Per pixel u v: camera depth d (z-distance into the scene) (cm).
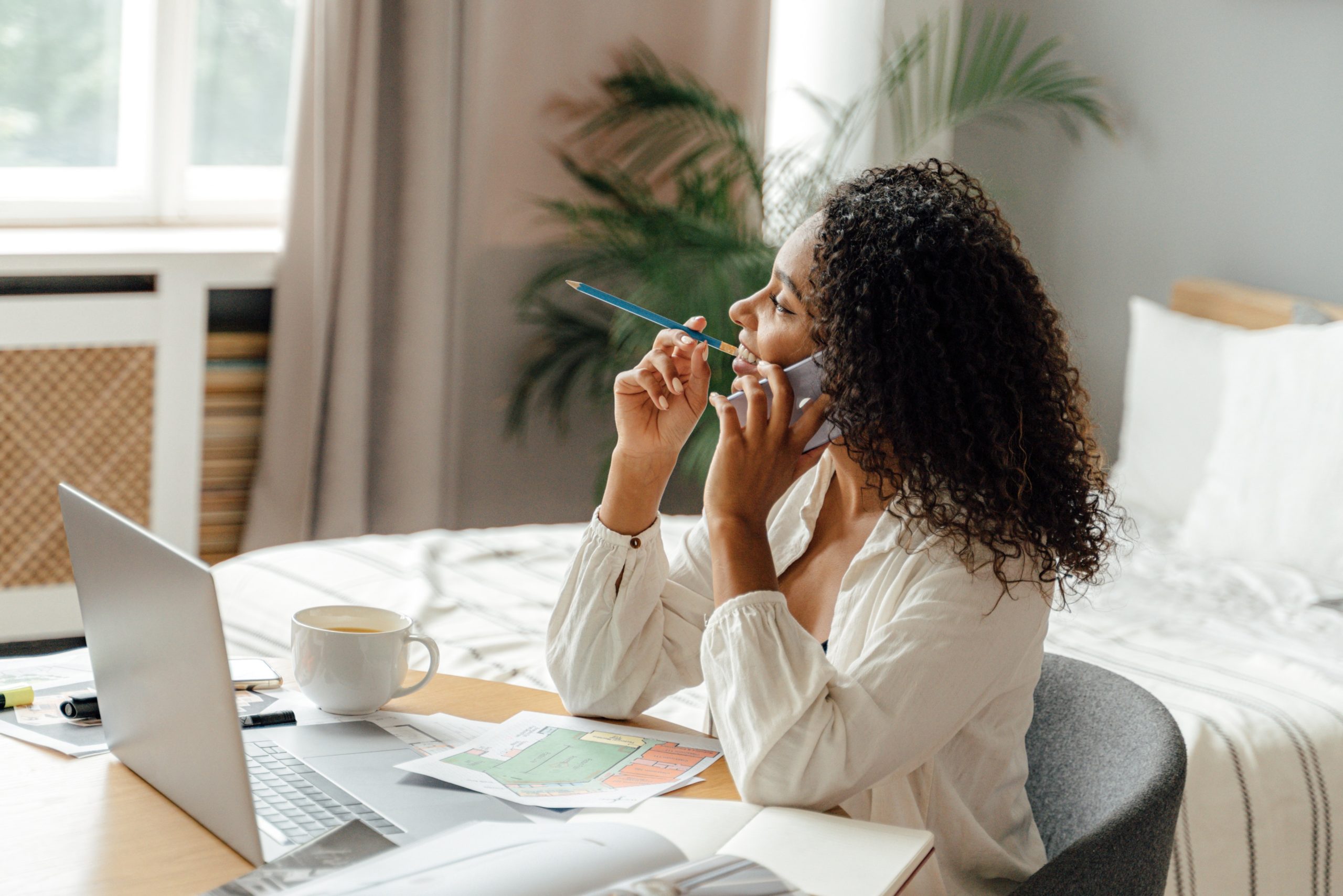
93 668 97
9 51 300
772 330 111
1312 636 201
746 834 87
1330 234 270
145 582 85
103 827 86
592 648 117
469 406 328
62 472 293
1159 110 301
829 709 96
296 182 296
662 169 336
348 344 302
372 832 84
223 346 304
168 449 302
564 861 78
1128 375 283
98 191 313
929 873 88
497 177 319
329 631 106
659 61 332
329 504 308
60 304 284
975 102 323
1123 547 242
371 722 108
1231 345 258
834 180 324
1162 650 193
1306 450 233
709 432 304
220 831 84
